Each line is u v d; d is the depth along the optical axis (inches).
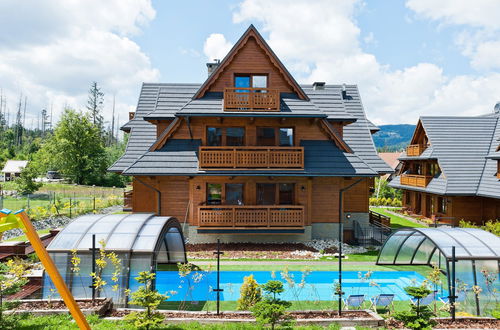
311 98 790.5
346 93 947.3
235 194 709.3
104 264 339.3
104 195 1457.9
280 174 661.3
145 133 805.9
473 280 368.2
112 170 723.4
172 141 711.7
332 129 714.8
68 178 2176.4
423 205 1152.2
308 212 702.5
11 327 276.1
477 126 1093.1
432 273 371.6
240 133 720.3
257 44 716.7
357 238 756.0
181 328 295.6
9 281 289.7
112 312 331.9
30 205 1055.0
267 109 670.5
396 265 569.6
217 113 658.8
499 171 897.5
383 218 880.9
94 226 403.2
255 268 544.1
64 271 364.2
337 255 627.2
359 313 334.3
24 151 3257.9
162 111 745.0
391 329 302.2
